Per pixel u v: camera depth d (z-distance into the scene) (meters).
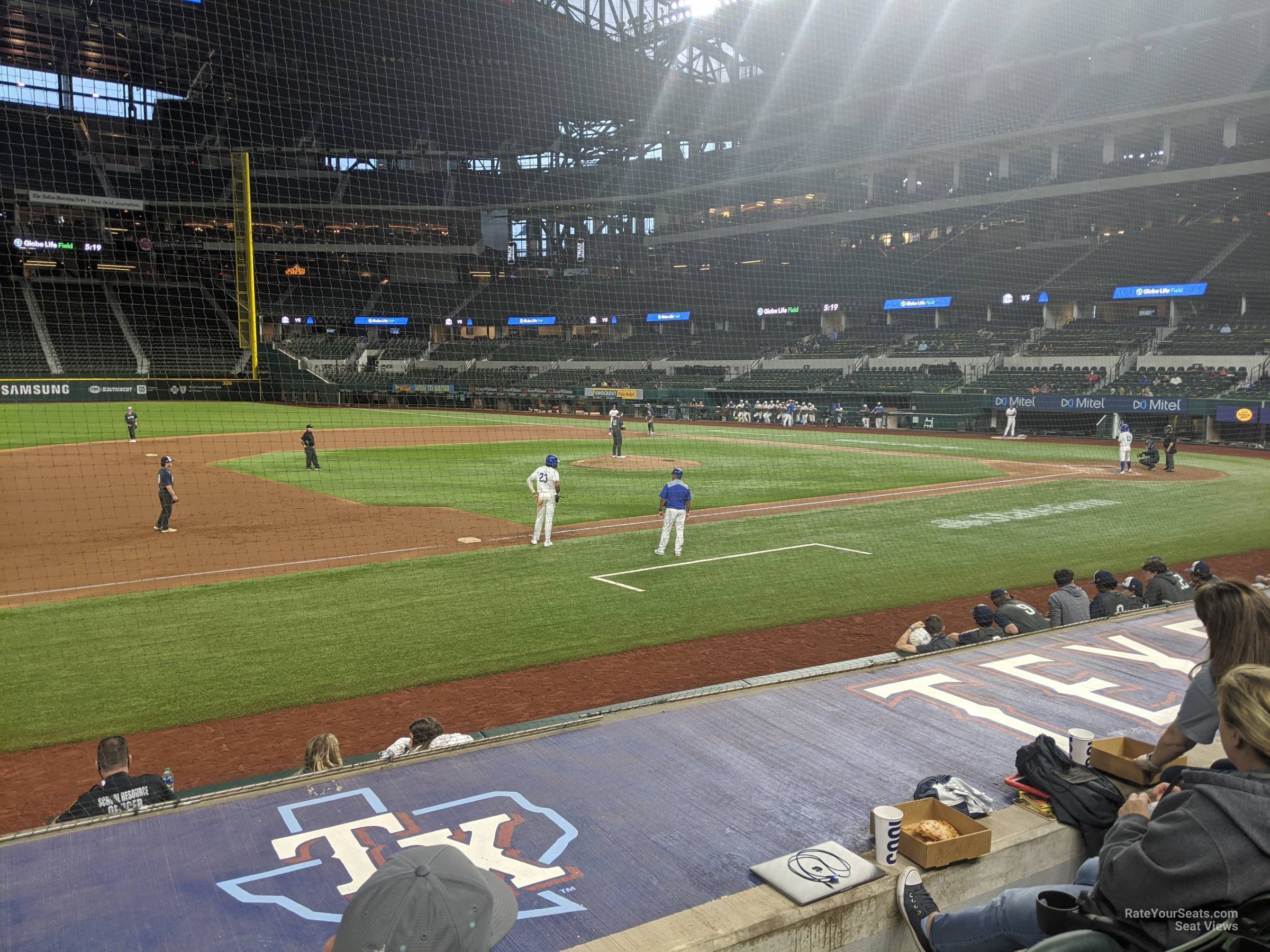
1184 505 21.52
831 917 3.29
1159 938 2.55
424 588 13.34
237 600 12.60
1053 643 6.58
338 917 3.21
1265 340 42.44
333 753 5.71
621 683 9.30
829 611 12.08
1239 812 2.47
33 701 8.71
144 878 3.43
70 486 24.84
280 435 41.84
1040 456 33.69
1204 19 45.69
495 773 4.39
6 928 3.11
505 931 2.58
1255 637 3.30
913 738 4.86
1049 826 3.87
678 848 3.70
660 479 26.58
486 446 37.38
